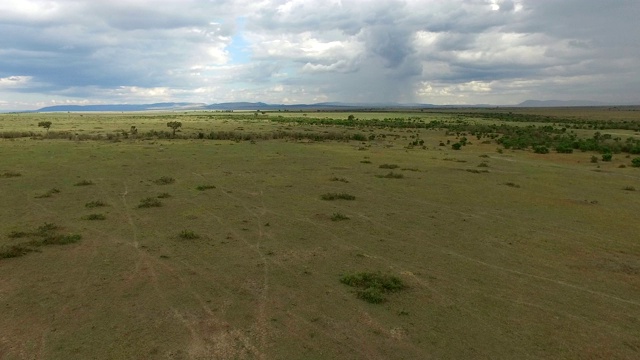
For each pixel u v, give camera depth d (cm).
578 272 1140
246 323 824
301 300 926
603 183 2552
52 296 923
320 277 1053
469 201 1978
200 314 856
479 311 898
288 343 757
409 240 1377
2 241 1269
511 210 1827
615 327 848
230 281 1020
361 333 796
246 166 2848
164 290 964
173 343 750
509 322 855
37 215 1573
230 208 1731
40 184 2138
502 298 966
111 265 1104
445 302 935
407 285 1016
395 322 840
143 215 1598
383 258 1203
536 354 744
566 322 862
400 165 3069
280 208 1752
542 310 912
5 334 770
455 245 1339
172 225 1475
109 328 796
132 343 746
